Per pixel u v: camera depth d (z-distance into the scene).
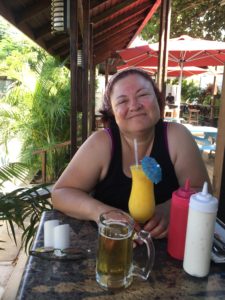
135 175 1.14
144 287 0.87
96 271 0.90
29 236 1.92
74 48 3.02
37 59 5.70
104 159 1.41
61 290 0.85
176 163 1.44
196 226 0.89
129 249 0.87
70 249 1.03
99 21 5.46
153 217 1.19
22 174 2.58
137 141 1.38
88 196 1.32
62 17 2.86
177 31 12.02
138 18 7.05
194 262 0.91
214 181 2.00
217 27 11.94
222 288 0.88
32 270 0.93
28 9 3.50
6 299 2.14
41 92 5.44
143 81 1.35
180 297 0.84
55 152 5.26
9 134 5.43
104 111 1.52
